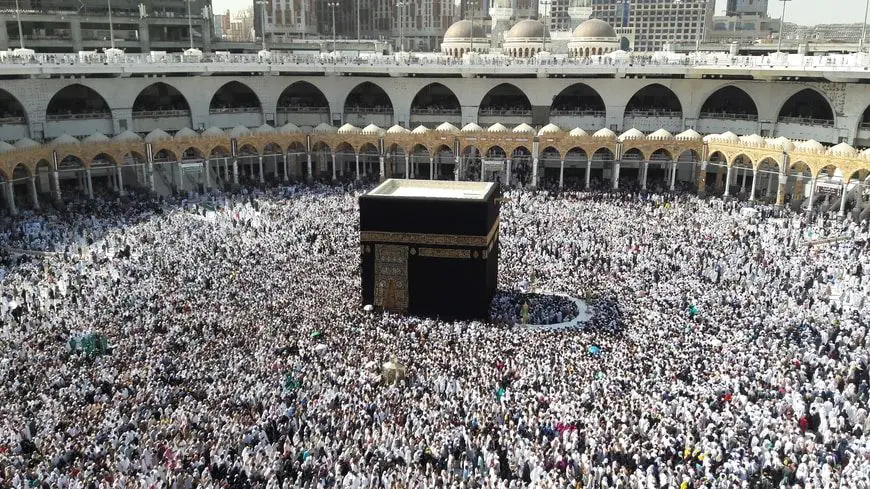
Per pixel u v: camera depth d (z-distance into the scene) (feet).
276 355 93.30
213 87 235.81
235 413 78.13
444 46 310.86
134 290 120.37
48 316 109.81
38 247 150.61
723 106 239.09
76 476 65.82
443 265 116.16
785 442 71.31
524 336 103.14
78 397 81.41
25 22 262.88
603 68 224.33
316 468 67.51
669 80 231.09
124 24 284.61
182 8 305.53
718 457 69.05
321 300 117.91
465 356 93.40
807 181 192.85
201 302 114.11
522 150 237.86
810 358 93.15
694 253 142.31
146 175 202.49
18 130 205.05
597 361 91.81
